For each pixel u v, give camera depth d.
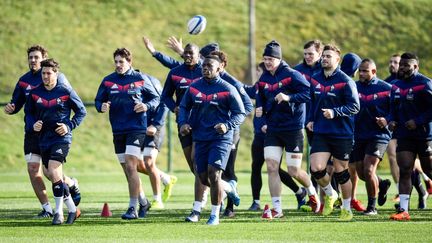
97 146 86.56
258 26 118.56
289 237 30.53
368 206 38.84
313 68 40.06
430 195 49.94
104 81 37.19
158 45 111.06
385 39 116.00
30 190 55.56
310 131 38.69
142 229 32.81
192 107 34.28
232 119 33.44
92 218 37.19
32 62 36.84
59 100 34.62
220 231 32.16
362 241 29.55
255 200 41.69
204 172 34.62
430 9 123.81
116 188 58.38
